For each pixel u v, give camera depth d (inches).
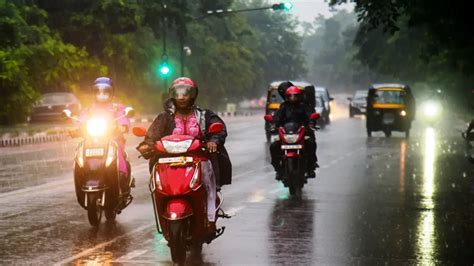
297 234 717.3
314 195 1000.2
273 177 1214.9
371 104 2288.4
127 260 604.4
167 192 577.0
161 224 592.1
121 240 688.4
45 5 3577.8
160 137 617.0
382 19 1894.7
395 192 1030.4
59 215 832.9
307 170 1037.8
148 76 4338.1
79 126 782.5
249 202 932.6
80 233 723.4
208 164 602.5
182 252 582.6
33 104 2940.5
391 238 698.2
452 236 709.9
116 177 762.2
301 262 597.0
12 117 2896.2
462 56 2250.2
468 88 4330.7
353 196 990.4
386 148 1841.8
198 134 615.5
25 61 3097.9
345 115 4699.8
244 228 749.9
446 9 1893.5
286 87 1048.8
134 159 1528.1
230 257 615.8
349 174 1261.1
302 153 1008.2
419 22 1919.3
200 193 586.6
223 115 4623.5
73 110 2992.1
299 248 651.5
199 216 591.5
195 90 617.3
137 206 898.7
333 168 1359.5
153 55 4382.4
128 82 3988.7
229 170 634.2
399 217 818.8
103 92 784.9
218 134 605.9
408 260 605.0
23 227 756.0
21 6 3316.9
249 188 1073.5
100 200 751.1
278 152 1024.9
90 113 783.1
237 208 881.5
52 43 3166.8
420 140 2165.4
